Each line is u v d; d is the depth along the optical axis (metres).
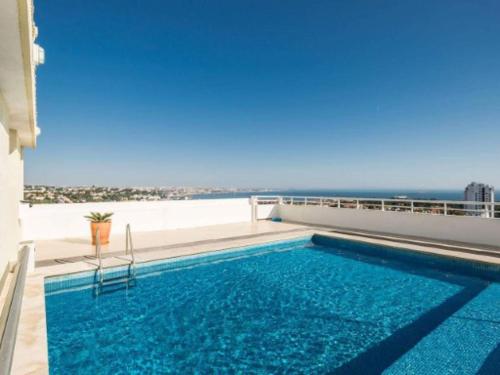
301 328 4.02
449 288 5.48
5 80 2.90
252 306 4.75
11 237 4.54
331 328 4.01
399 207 9.02
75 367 3.14
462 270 6.12
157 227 9.63
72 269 5.23
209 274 6.28
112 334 3.86
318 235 8.97
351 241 8.17
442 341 3.50
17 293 1.94
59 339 3.72
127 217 9.10
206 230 9.54
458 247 6.95
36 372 2.30
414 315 4.37
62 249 6.70
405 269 6.66
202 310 4.59
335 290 5.45
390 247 7.35
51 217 7.98
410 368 2.95
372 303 4.86
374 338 3.73
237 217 11.50
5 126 3.70
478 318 4.18
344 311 4.55
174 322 4.20
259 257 7.64
